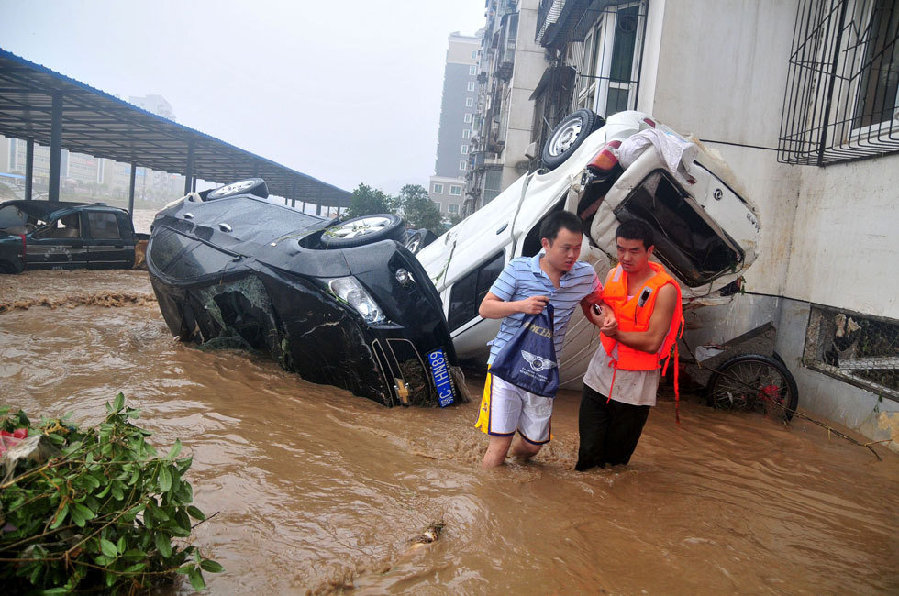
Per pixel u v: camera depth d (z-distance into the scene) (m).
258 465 3.59
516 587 2.52
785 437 5.55
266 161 26.69
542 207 6.02
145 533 2.18
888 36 6.32
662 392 7.00
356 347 5.19
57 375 5.11
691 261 5.91
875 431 5.64
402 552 2.73
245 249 6.05
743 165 7.68
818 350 6.84
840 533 3.43
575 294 3.75
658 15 7.81
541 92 16.22
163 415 4.32
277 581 2.42
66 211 13.34
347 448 4.08
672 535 3.15
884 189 5.95
